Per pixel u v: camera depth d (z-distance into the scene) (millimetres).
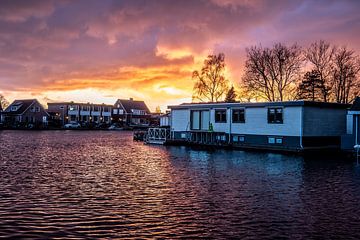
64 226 9633
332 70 58938
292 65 61125
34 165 21469
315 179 16766
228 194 13453
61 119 99188
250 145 33500
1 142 40219
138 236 8930
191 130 38781
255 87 63031
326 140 31578
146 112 115625
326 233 9172
